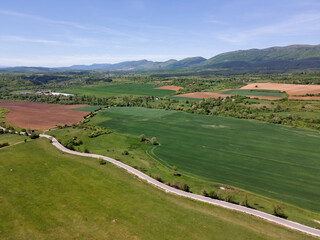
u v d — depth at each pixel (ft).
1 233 109.50
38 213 128.26
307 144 293.84
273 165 234.38
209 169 226.38
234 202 162.50
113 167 211.41
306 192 183.32
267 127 375.25
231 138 323.37
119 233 114.73
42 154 230.07
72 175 182.60
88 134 329.31
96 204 141.49
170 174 212.84
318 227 134.21
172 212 138.62
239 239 116.26
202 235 117.80
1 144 255.29
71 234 111.86
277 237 119.85
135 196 155.74
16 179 169.37
